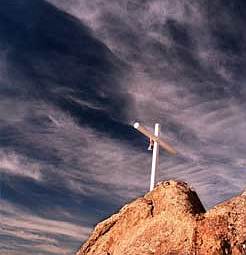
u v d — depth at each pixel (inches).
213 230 1122.7
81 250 1342.3
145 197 1325.0
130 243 1216.2
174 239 1151.0
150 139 1640.0
